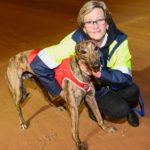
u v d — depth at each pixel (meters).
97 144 2.63
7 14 7.30
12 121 2.99
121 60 2.52
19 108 2.88
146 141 2.60
